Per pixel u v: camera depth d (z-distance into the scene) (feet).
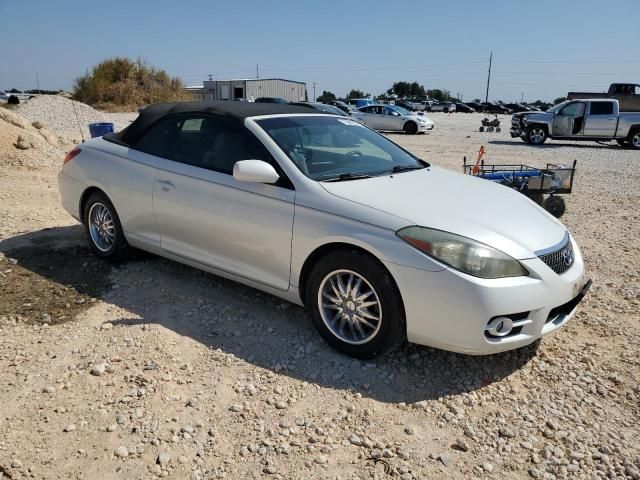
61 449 9.03
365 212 11.39
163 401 10.32
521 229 11.57
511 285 10.50
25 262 16.80
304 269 12.32
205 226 13.91
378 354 11.49
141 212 15.42
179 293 14.88
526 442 9.52
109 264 16.83
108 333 12.73
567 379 11.45
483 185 14.05
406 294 10.75
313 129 14.52
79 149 17.53
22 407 10.05
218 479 8.51
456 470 8.84
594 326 13.85
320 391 10.80
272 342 12.51
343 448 9.25
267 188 12.71
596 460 9.13
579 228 23.82
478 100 293.02
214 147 14.15
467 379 11.34
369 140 15.58
